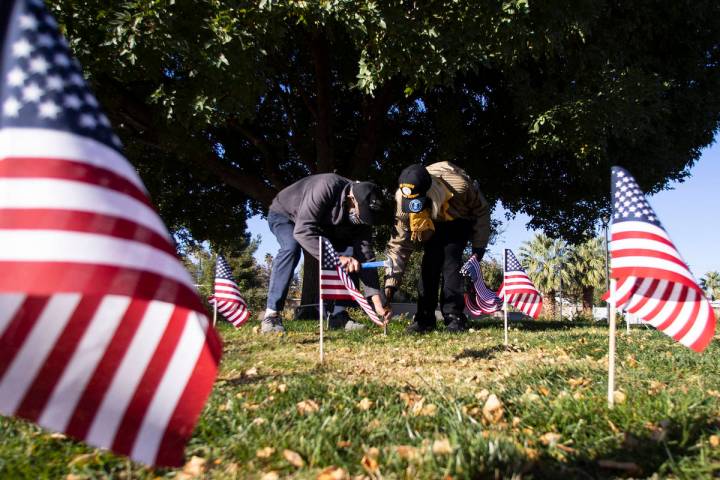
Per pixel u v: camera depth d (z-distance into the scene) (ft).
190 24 28.50
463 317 26.11
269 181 53.36
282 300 24.03
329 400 10.07
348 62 42.11
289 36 40.42
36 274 4.09
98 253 4.27
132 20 27.07
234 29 28.53
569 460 7.18
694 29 42.45
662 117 41.39
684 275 9.30
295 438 7.84
